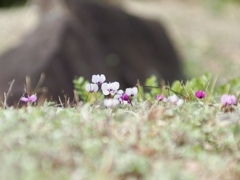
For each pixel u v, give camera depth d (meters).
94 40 23.67
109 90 7.41
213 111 6.73
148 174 4.96
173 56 27.50
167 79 25.67
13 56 20.28
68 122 6.09
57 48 20.97
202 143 6.05
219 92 9.34
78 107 7.09
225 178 5.25
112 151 5.25
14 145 5.34
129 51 24.81
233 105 7.19
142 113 6.55
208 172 5.24
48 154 5.14
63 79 19.70
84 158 5.14
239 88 9.41
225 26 36.78
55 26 22.58
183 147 5.80
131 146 5.46
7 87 18.05
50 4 24.91
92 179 4.76
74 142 5.44
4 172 4.81
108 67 23.08
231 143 6.02
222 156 5.86
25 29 26.17
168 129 6.06
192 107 6.99
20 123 5.98
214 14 38.50
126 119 6.34
